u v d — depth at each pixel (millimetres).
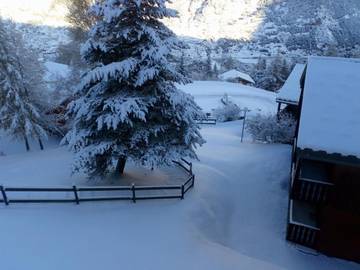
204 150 21328
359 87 11281
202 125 33562
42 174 15625
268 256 11227
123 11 11258
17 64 21562
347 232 10867
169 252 10023
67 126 24672
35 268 8742
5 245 9516
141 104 11758
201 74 79750
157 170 15977
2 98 21516
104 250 9781
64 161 18047
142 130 12266
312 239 11531
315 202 11094
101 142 12141
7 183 14203
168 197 13078
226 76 73750
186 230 11258
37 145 25859
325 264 10945
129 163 16141
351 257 11047
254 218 13547
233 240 12086
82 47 11664
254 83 78562
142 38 11953
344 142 9773
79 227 10781
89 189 11945
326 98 11000
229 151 21172
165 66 11781
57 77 26203
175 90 12680
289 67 72625
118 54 12383
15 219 10859
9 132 22703
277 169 17219
